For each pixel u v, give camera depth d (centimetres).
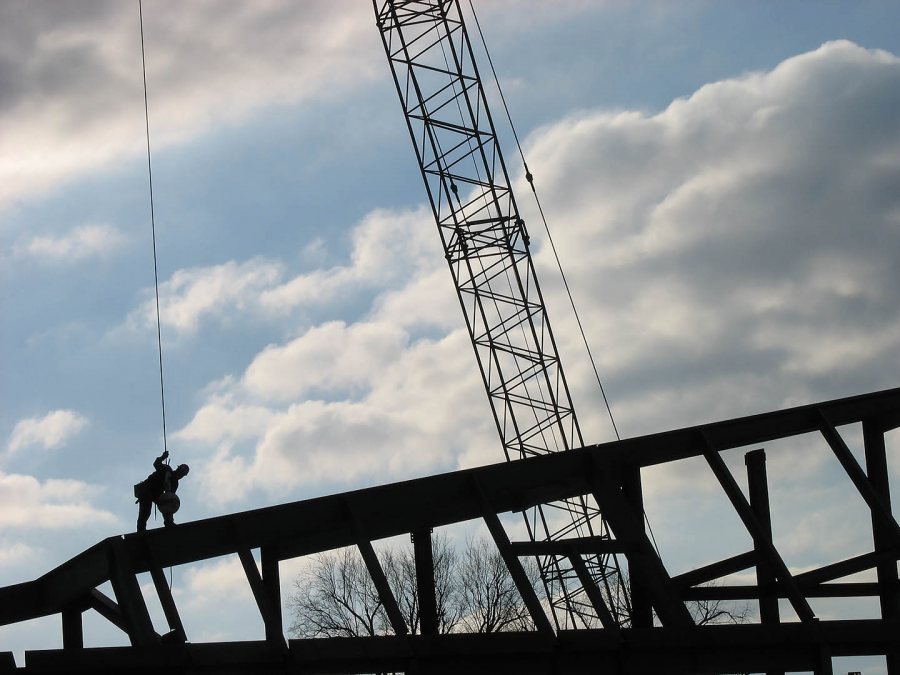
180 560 3077
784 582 3136
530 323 6178
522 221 6191
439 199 6303
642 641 2986
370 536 3412
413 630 6550
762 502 3522
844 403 3569
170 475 3328
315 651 2827
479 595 6700
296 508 3169
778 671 3019
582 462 3409
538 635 2944
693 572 3291
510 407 6147
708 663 3002
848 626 3016
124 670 2683
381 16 6438
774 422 3512
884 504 3512
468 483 3309
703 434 3425
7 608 3209
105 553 2981
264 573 3177
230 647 2777
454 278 6266
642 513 3409
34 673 2589
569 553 3312
